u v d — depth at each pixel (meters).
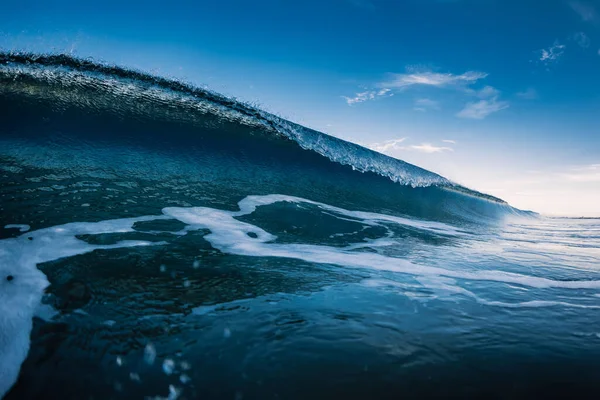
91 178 4.25
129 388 1.30
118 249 2.70
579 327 2.10
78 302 1.90
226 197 4.93
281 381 1.37
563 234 8.04
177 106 7.33
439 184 10.19
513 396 1.37
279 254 3.18
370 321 1.96
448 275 3.11
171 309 1.92
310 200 5.86
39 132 5.02
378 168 8.84
